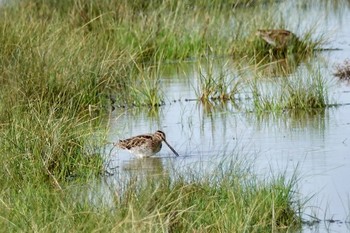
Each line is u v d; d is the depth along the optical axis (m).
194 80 21.56
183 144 16.58
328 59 22.95
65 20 24.94
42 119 16.06
